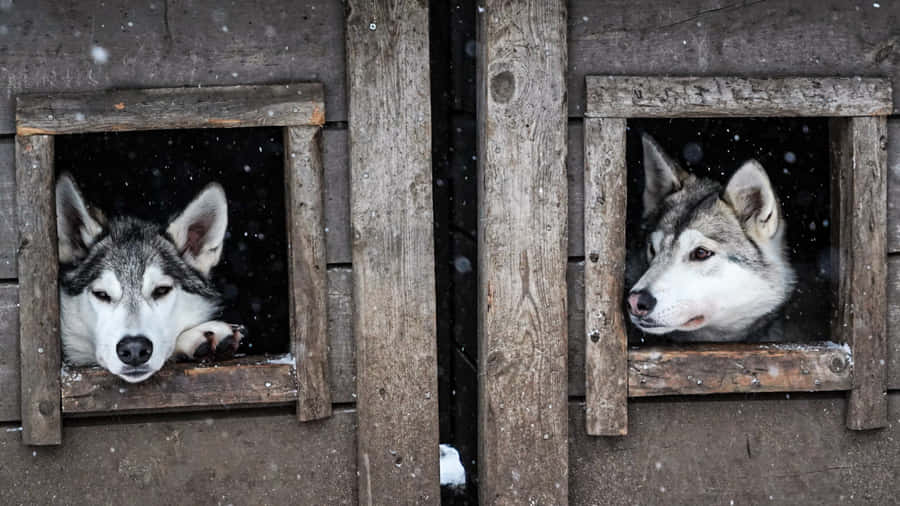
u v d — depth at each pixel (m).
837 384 3.14
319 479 3.10
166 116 2.87
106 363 2.92
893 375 3.22
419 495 3.10
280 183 4.75
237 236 4.75
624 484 3.18
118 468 3.00
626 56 3.04
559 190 3.02
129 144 4.71
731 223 3.80
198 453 3.04
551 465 3.11
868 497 3.25
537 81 2.97
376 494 3.07
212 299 3.66
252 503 3.08
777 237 3.88
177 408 3.01
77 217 3.51
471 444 3.81
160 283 3.40
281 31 2.93
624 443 3.17
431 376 3.06
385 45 2.92
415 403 3.06
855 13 3.11
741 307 3.80
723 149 4.78
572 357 3.14
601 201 3.04
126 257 3.43
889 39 3.13
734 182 3.79
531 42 2.96
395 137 2.96
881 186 3.13
